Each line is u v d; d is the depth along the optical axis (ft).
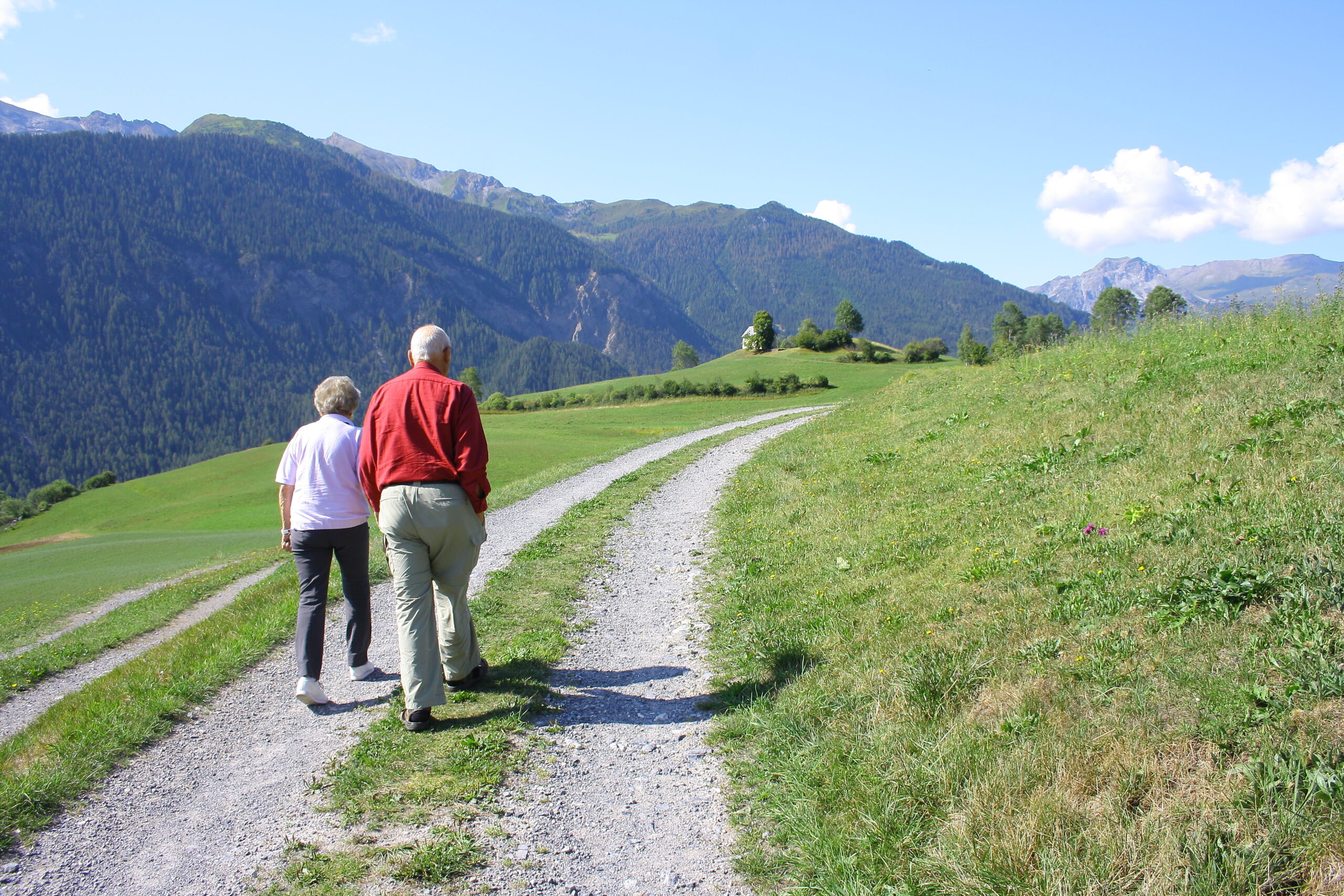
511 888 10.57
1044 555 19.39
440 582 16.60
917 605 19.10
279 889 10.54
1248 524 16.58
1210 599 14.10
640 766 14.15
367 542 18.81
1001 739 12.12
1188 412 27.55
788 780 12.91
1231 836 9.25
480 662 18.13
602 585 27.96
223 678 19.52
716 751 14.64
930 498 30.50
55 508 240.12
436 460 15.44
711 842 11.75
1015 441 33.73
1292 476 18.39
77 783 13.73
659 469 61.36
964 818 10.64
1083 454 27.86
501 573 29.58
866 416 64.95
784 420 106.52
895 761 12.32
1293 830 8.95
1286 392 25.48
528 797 13.03
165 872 11.09
